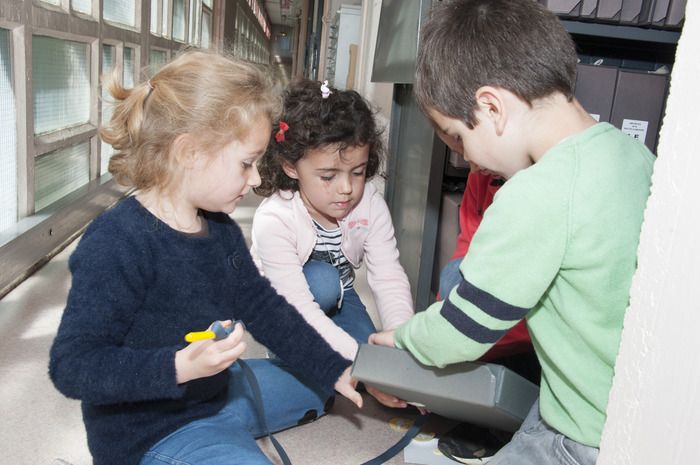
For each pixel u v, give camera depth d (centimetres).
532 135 85
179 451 93
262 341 112
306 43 1191
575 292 79
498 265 79
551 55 84
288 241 137
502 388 94
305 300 133
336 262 152
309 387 130
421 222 194
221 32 839
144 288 89
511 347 132
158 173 90
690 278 55
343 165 129
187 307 93
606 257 75
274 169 137
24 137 228
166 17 510
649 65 165
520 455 90
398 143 252
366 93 406
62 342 80
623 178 78
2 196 219
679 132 57
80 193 300
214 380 100
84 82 304
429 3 168
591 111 146
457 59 86
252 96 91
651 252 61
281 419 127
